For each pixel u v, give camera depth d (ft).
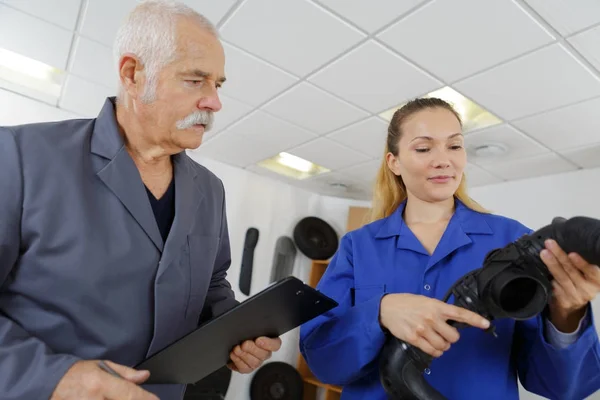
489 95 7.00
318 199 14.66
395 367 2.00
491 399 2.15
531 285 1.80
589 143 8.32
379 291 2.54
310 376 12.73
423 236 2.72
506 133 8.36
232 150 11.46
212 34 2.87
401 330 1.98
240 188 12.92
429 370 2.27
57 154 2.56
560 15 5.07
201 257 3.12
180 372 2.63
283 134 9.85
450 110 2.75
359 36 5.92
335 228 14.47
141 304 2.70
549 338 1.96
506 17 5.19
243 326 2.29
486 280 1.82
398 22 5.52
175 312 2.83
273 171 12.88
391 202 3.27
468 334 2.29
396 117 2.97
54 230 2.45
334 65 6.70
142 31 2.71
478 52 5.92
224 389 10.87
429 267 2.48
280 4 5.49
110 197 2.70
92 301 2.53
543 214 10.22
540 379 2.21
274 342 2.60
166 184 3.16
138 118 2.81
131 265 2.66
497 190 11.41
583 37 5.35
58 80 8.95
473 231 2.56
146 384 2.80
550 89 6.61
